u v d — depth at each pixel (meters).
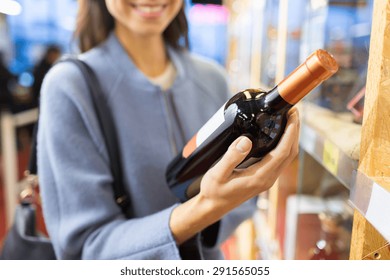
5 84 4.85
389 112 0.56
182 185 0.83
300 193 1.32
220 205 0.69
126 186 0.98
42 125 0.95
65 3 7.49
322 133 0.87
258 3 2.20
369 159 0.57
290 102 0.59
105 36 1.10
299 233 1.33
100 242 0.87
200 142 0.73
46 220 0.95
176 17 1.17
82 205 0.90
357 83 1.09
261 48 2.08
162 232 0.79
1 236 2.88
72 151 0.90
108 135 0.95
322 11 1.24
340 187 1.27
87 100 0.94
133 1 0.97
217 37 7.19
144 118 1.00
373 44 0.57
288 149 0.62
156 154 0.99
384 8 0.54
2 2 1.77
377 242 0.58
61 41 7.70
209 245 0.95
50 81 0.94
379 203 0.51
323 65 0.52
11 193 2.49
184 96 1.09
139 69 1.04
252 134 0.64
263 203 1.89
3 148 2.48
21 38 7.39
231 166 0.63
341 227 1.22
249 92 0.68
